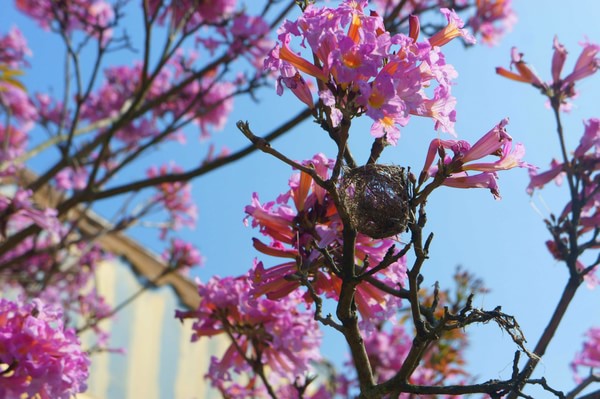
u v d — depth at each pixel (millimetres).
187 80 6516
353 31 2357
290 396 4750
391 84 2248
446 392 2393
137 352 10867
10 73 5176
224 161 6137
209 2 6547
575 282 3617
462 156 2453
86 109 8891
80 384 3299
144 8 6246
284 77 2385
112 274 10812
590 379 3641
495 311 2377
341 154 2352
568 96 4207
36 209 5902
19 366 3176
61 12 7637
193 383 11531
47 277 7148
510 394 2932
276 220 2734
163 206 8586
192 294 11977
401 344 5609
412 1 6898
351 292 2451
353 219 2490
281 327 3580
